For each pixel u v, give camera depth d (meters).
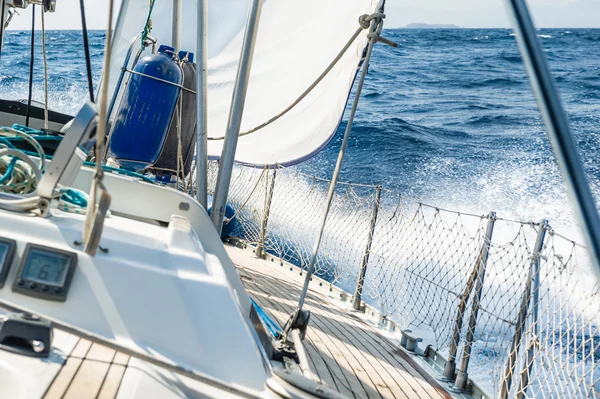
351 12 5.84
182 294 1.98
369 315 5.39
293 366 2.41
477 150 21.59
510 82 30.50
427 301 8.12
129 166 4.00
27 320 1.75
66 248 1.96
